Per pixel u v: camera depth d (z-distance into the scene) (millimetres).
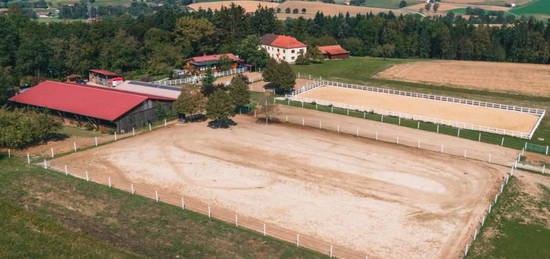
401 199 54562
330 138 76562
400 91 108812
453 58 169625
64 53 124750
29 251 40906
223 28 158125
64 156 67188
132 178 59531
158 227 47312
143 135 77750
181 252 43000
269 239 45188
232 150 70312
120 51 130875
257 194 55375
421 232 47375
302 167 63781
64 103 85625
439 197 55188
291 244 44531
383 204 53281
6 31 116000
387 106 97875
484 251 43875
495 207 52562
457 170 63438
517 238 46219
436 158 67875
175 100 88125
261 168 63281
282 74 104438
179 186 57312
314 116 89812
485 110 94812
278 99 101438
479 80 127062
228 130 80438
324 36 175750
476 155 69312
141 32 150125
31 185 56406
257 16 172250
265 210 51531
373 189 57125
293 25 180375
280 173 61625
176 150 70188
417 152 70312
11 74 105312
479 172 62812
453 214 51062
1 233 43688
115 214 49875
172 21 155125
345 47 177250
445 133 79625
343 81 127875
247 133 78750
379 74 136750
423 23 179125
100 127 80000
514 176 61531
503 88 118875
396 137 77312
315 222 49125
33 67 116750
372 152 70000
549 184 59125
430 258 42844
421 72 138125
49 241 42906
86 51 127750
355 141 75188
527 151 71250
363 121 86688
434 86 123375
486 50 162000
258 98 103062
